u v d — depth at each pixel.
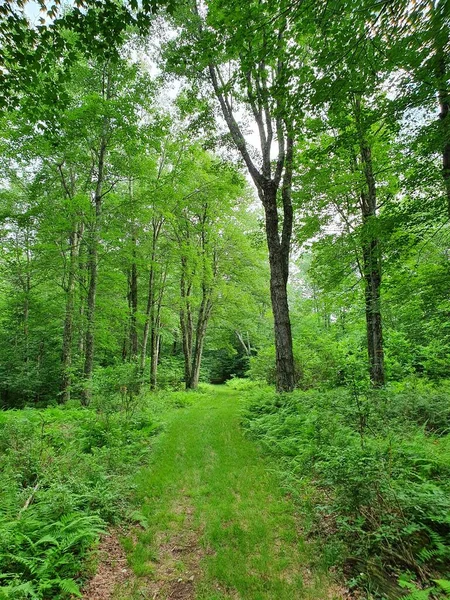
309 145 10.99
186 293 19.11
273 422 7.43
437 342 10.80
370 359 10.23
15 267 14.62
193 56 5.16
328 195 10.69
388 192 10.34
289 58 4.61
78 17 4.30
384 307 9.02
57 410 9.57
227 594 2.89
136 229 14.52
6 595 2.48
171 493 4.89
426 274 8.01
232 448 6.75
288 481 4.82
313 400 7.38
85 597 2.88
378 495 3.40
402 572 2.92
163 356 26.33
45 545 3.30
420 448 4.73
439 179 6.50
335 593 2.81
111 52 4.76
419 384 9.40
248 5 4.16
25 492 4.31
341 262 11.11
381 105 5.80
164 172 15.74
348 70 4.58
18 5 4.15
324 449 4.96
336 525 3.66
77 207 10.59
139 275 18.17
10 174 12.88
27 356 16.97
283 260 9.59
